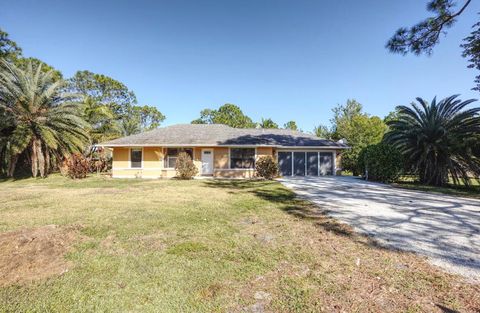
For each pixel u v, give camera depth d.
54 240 3.92
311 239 4.16
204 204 7.12
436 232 4.55
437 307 2.28
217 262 3.26
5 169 16.34
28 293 2.52
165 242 4.00
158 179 15.60
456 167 13.32
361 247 3.79
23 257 3.34
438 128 13.37
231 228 4.79
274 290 2.59
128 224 5.00
